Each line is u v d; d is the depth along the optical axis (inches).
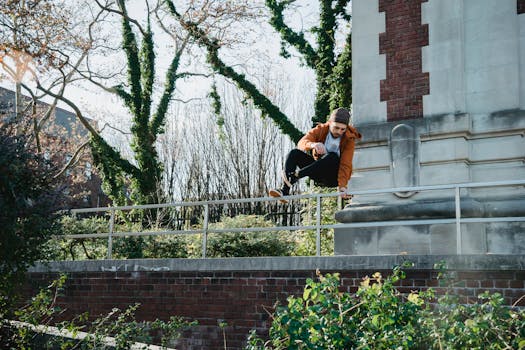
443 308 211.5
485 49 366.3
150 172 773.9
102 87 796.6
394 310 205.9
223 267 305.0
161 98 810.8
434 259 259.3
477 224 341.1
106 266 337.1
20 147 252.5
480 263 250.8
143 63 802.8
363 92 390.9
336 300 212.8
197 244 479.5
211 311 305.9
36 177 255.1
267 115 765.3
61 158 812.0
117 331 278.5
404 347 190.5
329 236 483.8
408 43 382.6
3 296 273.7
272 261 293.1
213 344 302.4
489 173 354.3
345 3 671.8
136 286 328.5
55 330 276.5
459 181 354.0
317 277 283.0
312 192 542.0
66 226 514.6
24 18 721.0
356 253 369.1
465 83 367.6
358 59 395.5
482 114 360.2
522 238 334.6
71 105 778.2
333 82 604.4
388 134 376.2
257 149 866.1
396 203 364.8
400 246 357.1
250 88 772.0
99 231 536.4
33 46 722.8
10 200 242.8
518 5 363.3
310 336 197.3
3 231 241.8
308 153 284.2
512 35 361.7
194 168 887.1
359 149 385.4
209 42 802.8
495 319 196.5
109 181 781.3
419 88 375.2
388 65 386.9
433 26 376.8
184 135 912.3
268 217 734.5
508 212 338.3
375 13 395.5
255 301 295.7
